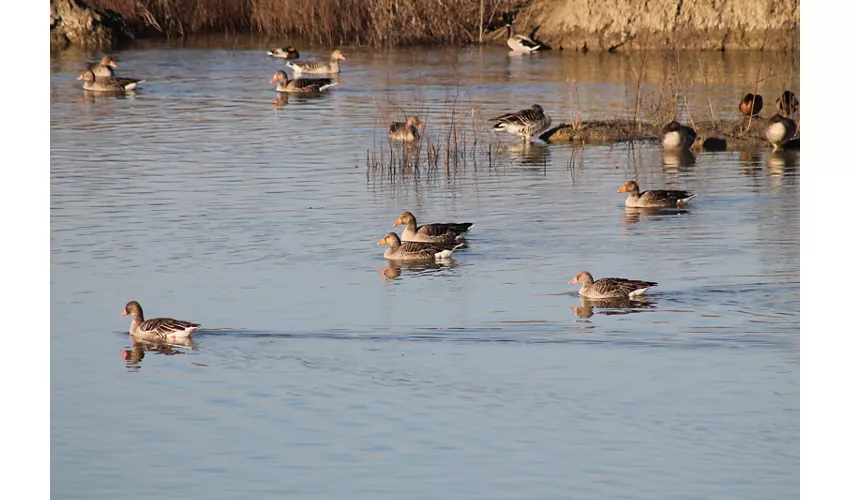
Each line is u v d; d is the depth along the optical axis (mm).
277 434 15641
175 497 14000
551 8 65875
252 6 68750
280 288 21891
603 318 19906
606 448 15023
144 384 17422
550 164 34656
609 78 52219
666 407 16219
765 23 59781
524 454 14930
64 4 64688
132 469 14727
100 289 21922
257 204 28953
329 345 18844
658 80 51031
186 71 55938
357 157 35406
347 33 65875
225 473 14570
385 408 16375
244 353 18578
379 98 47500
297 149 36594
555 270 22891
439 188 31078
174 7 68500
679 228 26250
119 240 25406
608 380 17203
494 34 66188
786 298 20750
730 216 27406
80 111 44375
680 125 36688
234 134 39312
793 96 39219
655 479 14188
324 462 14797
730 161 34844
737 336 18875
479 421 15898
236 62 58750
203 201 29250
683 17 61438
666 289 21422
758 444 15086
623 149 37219
